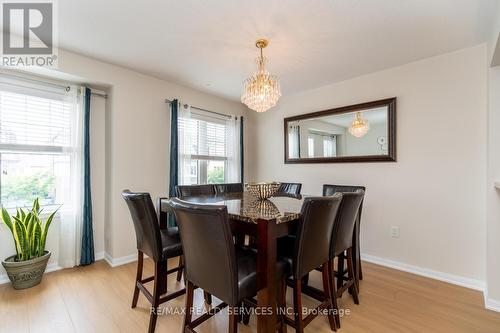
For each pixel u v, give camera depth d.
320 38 2.17
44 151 2.60
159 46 2.36
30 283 2.21
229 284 1.17
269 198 2.19
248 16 1.88
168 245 1.78
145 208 1.61
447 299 2.06
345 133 3.15
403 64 2.68
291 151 3.74
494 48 1.81
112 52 2.49
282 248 1.71
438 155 2.46
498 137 2.00
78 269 2.64
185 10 1.81
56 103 2.66
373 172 2.91
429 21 1.92
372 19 1.90
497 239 1.94
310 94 3.54
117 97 2.83
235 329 1.18
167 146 3.30
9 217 2.22
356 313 1.86
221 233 1.13
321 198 1.38
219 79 3.21
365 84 2.99
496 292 1.92
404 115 2.68
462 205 2.33
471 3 1.70
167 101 3.29
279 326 1.46
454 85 2.38
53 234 2.65
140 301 2.01
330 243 1.69
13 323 1.71
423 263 2.54
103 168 3.00
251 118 4.38
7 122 2.40
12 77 2.40
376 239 2.87
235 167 4.12
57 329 1.66
